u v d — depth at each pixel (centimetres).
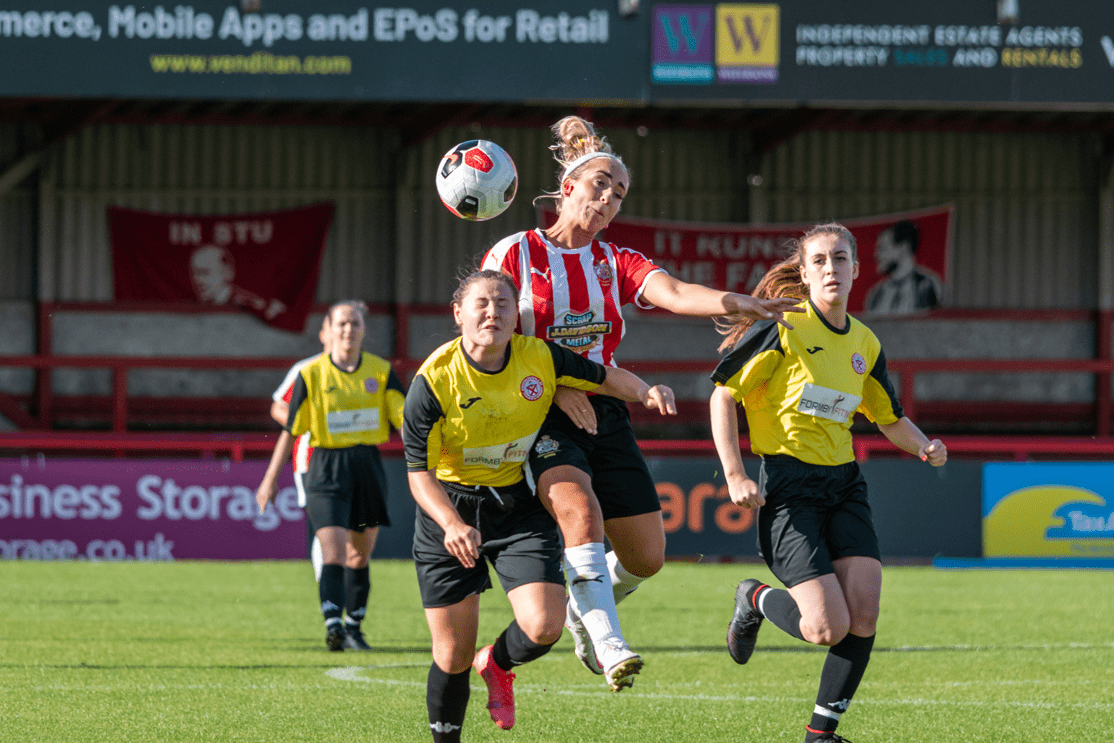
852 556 1433
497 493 1371
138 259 7919
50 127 7712
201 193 8006
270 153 8069
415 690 1989
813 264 1482
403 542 4272
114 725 1695
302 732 1648
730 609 3238
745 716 1797
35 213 7869
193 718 1747
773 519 1466
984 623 3005
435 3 5325
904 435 1563
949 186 8394
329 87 5303
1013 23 5500
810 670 2258
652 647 2564
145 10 5250
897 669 2298
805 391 1456
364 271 8150
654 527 1562
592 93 5372
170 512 4159
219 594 3447
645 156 8275
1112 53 5531
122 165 7944
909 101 5481
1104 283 8356
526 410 1352
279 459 2519
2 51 5209
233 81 5284
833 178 8356
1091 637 2762
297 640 2617
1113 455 7069
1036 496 4238
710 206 8312
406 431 1349
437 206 8156
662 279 1505
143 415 7906
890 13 5462
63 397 7838
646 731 1684
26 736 1620
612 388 1413
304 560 4244
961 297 8406
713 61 5406
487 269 1421
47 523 4125
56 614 3023
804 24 5444
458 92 5338
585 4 5359
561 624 1292
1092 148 8406
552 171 8194
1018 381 8350
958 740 1631
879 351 1530
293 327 8012
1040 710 1858
